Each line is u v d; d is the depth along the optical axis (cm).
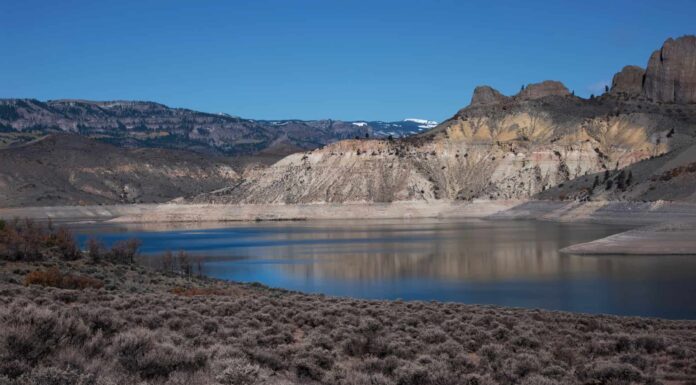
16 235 5984
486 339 2634
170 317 2614
